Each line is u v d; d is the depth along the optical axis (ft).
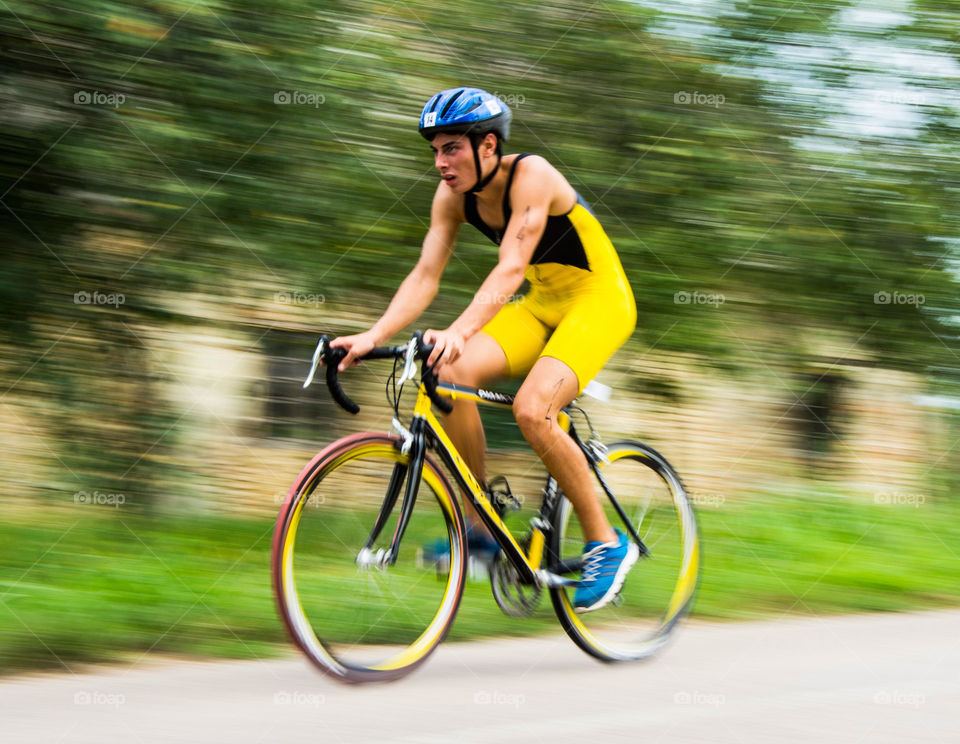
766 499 21.98
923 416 24.89
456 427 9.90
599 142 19.11
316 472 8.66
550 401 9.75
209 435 18.44
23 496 17.62
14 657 9.23
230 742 7.28
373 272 17.43
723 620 12.59
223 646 9.97
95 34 15.57
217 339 18.11
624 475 10.98
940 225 21.20
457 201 10.11
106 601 11.10
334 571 8.80
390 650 9.20
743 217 19.42
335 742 7.41
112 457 17.92
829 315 20.84
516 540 10.04
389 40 17.80
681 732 8.10
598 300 10.10
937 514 22.35
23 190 16.15
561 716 8.35
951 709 9.01
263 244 16.84
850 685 9.69
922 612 13.60
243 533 15.97
